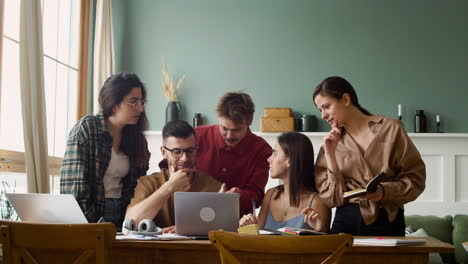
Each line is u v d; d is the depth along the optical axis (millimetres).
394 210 2441
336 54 5148
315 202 2568
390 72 5090
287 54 5188
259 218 2703
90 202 2680
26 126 3502
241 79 5203
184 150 2729
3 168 3555
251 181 3092
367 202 2443
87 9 4895
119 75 2756
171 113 5027
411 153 2461
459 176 4867
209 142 3125
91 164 2682
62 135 4547
